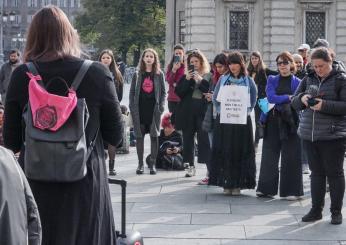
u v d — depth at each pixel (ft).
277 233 30.55
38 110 16.66
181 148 47.73
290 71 37.42
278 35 142.10
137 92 45.14
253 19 142.72
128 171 47.14
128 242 20.53
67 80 17.43
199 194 39.11
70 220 16.85
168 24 165.37
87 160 17.26
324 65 31.14
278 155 37.99
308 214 32.81
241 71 37.93
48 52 17.63
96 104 17.56
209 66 46.50
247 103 37.68
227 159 38.14
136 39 222.28
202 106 43.39
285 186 37.55
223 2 142.51
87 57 22.20
